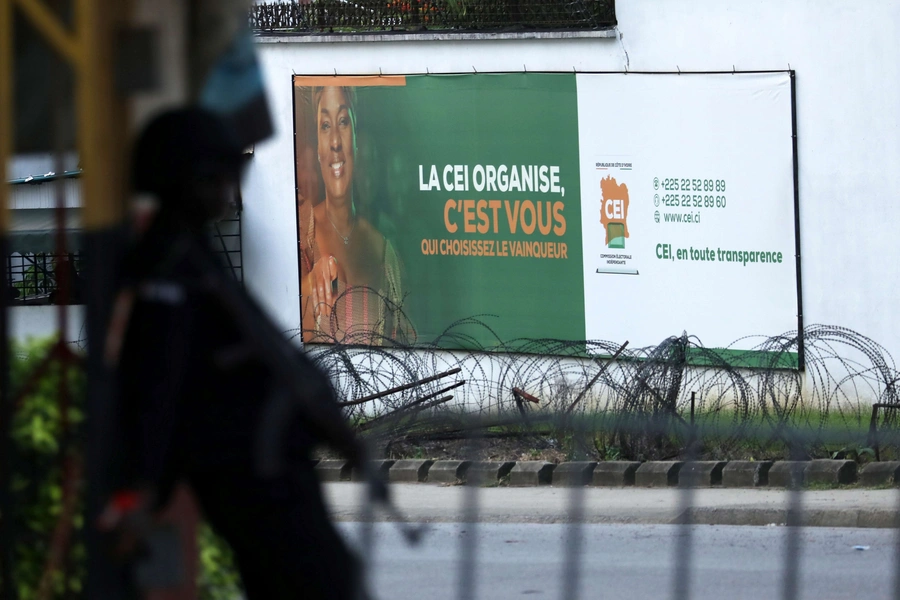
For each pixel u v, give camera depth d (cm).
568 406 4350
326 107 6028
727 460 4078
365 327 6000
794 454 2406
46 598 1429
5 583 1440
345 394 4956
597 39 5472
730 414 4519
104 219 1396
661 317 5422
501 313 5775
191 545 1404
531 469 4331
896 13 4850
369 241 5997
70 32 1409
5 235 1439
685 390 4494
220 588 1661
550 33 5550
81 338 1516
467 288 5838
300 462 1403
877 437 2184
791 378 5000
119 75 1448
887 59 4881
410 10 5859
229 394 1352
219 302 1347
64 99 1479
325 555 1379
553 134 5612
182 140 1381
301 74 6050
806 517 3616
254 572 1396
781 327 5138
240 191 6103
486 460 4441
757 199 5166
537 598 2966
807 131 5050
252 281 6188
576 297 5625
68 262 1487
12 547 1451
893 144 4900
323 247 6091
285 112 6097
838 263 5025
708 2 5203
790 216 5100
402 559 3419
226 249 6134
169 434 1302
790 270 5109
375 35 5897
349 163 6006
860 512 3559
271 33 6078
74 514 1443
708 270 5300
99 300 1368
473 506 2883
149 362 1310
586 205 5569
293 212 6119
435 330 5900
